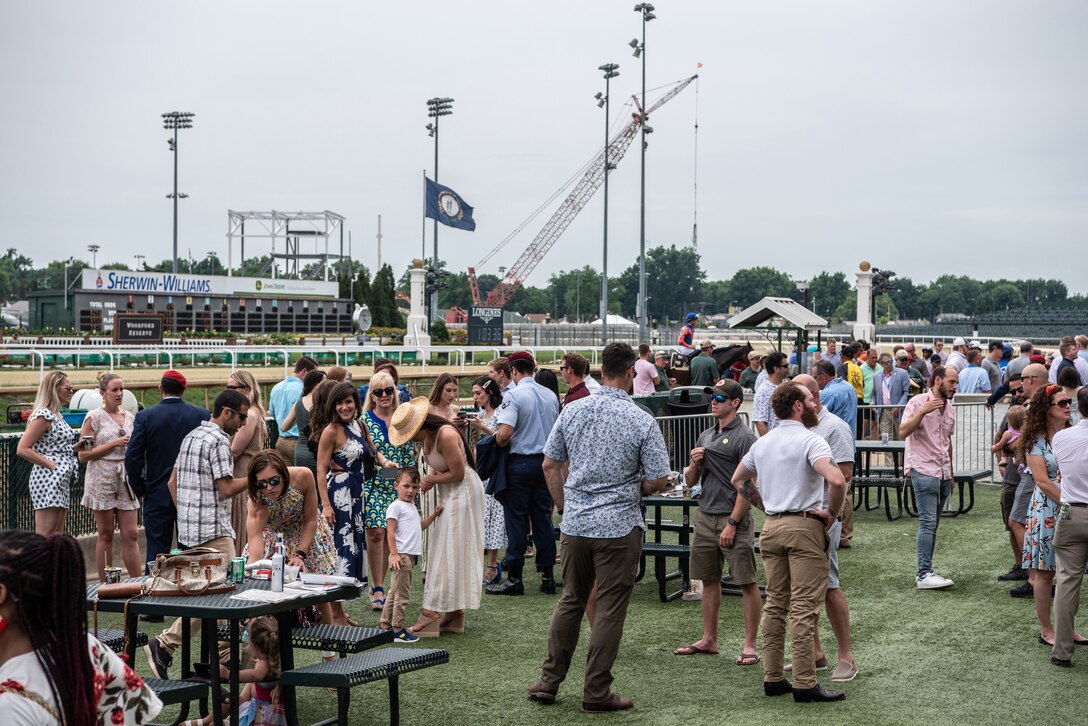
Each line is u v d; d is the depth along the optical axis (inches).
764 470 265.1
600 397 259.6
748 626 299.1
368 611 357.1
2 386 954.1
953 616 344.5
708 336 2674.7
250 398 349.4
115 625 335.9
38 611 125.6
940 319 7672.2
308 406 386.9
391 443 352.2
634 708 259.9
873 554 439.2
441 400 368.2
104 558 363.9
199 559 230.1
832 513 257.9
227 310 2546.8
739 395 303.9
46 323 2313.0
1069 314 4047.7
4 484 380.8
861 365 675.4
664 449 257.0
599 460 255.8
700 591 382.0
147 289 2381.9
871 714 251.8
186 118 3112.7
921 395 379.6
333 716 255.1
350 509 325.1
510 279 4192.9
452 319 4478.3
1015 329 4052.7
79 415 661.3
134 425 339.6
